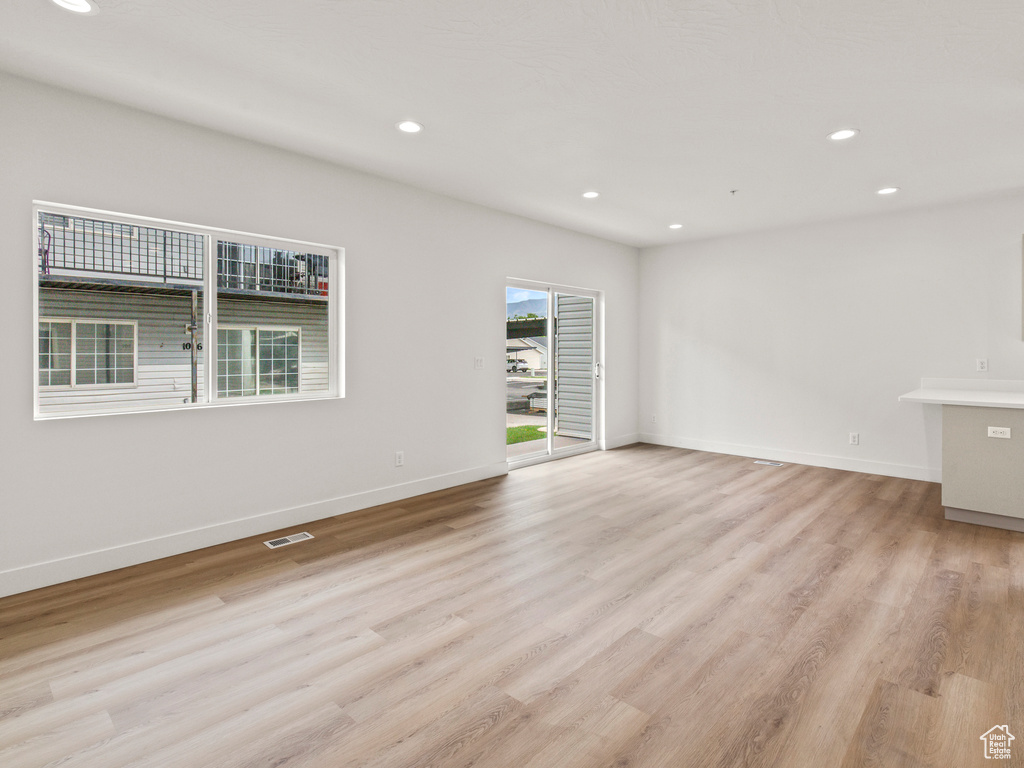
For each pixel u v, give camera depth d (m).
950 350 4.73
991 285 4.52
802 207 4.82
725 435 6.13
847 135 3.24
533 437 5.73
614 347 6.48
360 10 2.08
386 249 4.12
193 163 3.13
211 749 1.62
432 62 2.46
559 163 3.75
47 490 2.72
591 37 2.25
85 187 2.77
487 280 4.92
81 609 2.48
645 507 4.07
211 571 2.91
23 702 1.84
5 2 2.01
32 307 2.65
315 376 3.85
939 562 2.99
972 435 3.60
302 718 1.76
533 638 2.25
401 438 4.29
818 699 1.84
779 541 3.34
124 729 1.71
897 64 2.46
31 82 2.62
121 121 2.88
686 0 2.00
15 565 2.64
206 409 3.26
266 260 3.58
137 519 3.01
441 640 2.24
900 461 5.01
